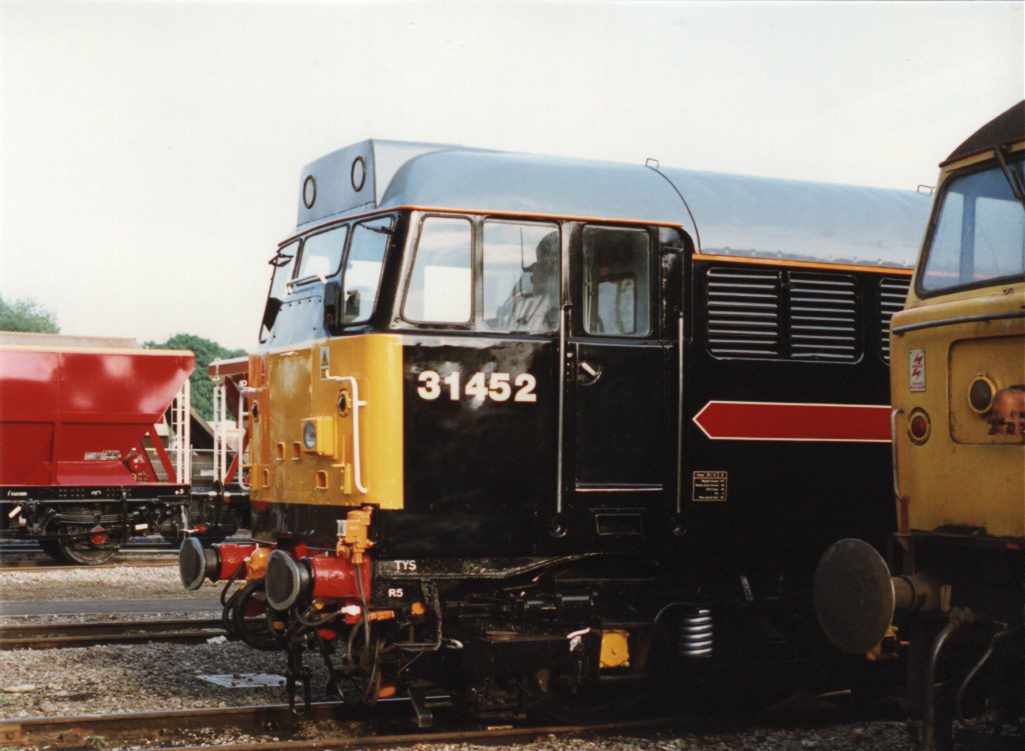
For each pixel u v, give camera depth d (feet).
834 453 29.94
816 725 28.73
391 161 28.02
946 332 22.04
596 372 27.58
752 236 29.40
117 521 68.74
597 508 27.53
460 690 28.07
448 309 26.48
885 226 31.27
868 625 21.27
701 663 28.89
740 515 28.99
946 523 21.93
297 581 25.29
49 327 270.46
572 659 27.09
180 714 26.89
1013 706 21.43
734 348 29.01
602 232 27.99
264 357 31.22
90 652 36.17
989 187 22.29
